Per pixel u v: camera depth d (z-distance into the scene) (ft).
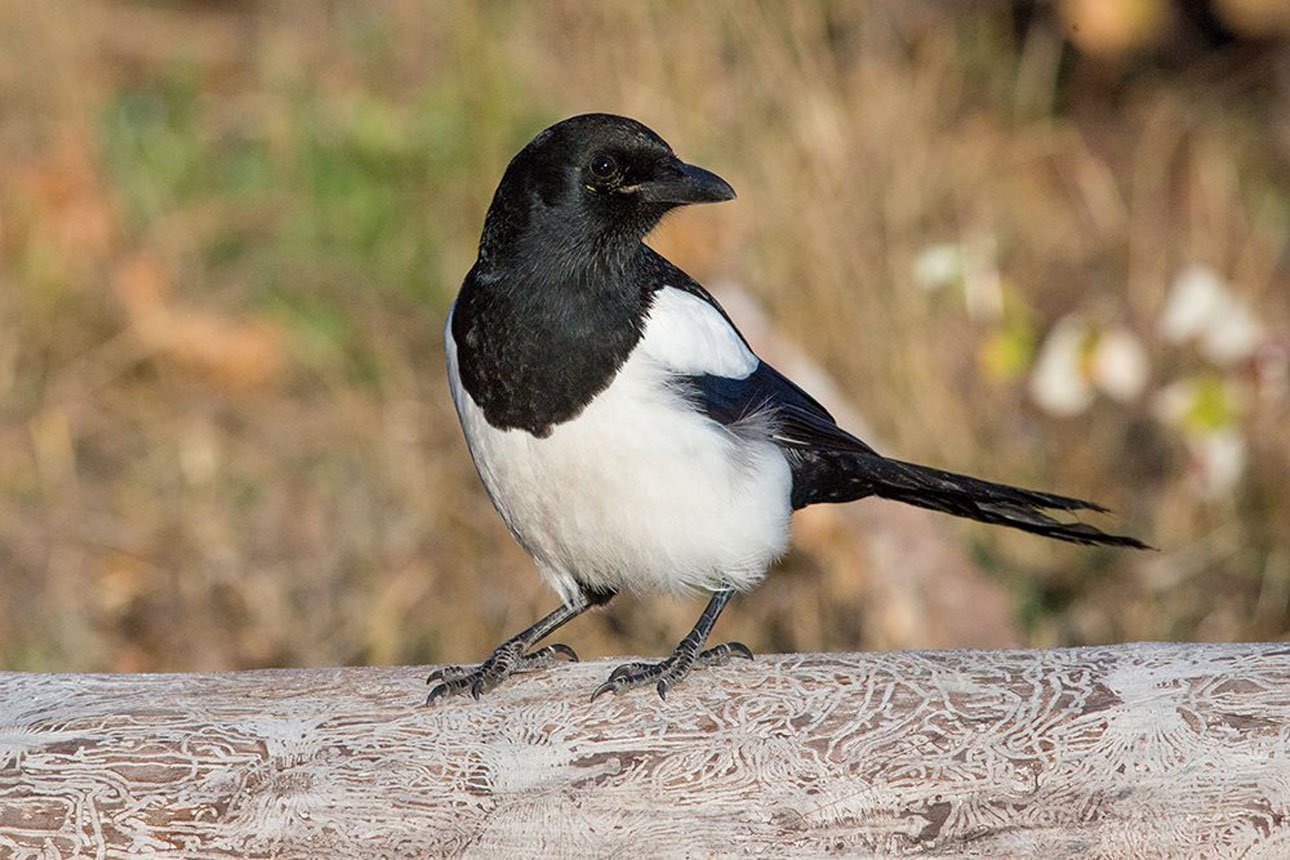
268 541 38.06
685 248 40.47
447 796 19.67
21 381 42.80
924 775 19.42
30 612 36.22
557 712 20.65
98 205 46.11
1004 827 19.19
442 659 34.12
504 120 45.75
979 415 40.73
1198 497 37.50
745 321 38.22
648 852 19.34
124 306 44.42
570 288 23.39
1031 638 35.17
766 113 43.42
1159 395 39.96
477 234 45.03
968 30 54.24
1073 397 38.55
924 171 46.24
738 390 24.70
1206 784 19.11
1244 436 38.11
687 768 19.77
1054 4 55.16
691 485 23.56
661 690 21.06
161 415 42.42
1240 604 35.83
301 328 44.45
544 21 46.83
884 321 40.16
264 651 34.99
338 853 19.39
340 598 36.09
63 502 39.47
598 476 23.44
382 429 40.19
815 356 39.63
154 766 19.81
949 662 20.80
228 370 43.57
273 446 41.29
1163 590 36.11
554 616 24.99
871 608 34.78
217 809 19.56
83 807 19.49
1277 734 19.34
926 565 34.91
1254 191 52.39
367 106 48.19
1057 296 47.65
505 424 23.59
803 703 20.35
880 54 49.08
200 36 55.93
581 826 19.47
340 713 20.66
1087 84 56.03
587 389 23.26
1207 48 56.44
